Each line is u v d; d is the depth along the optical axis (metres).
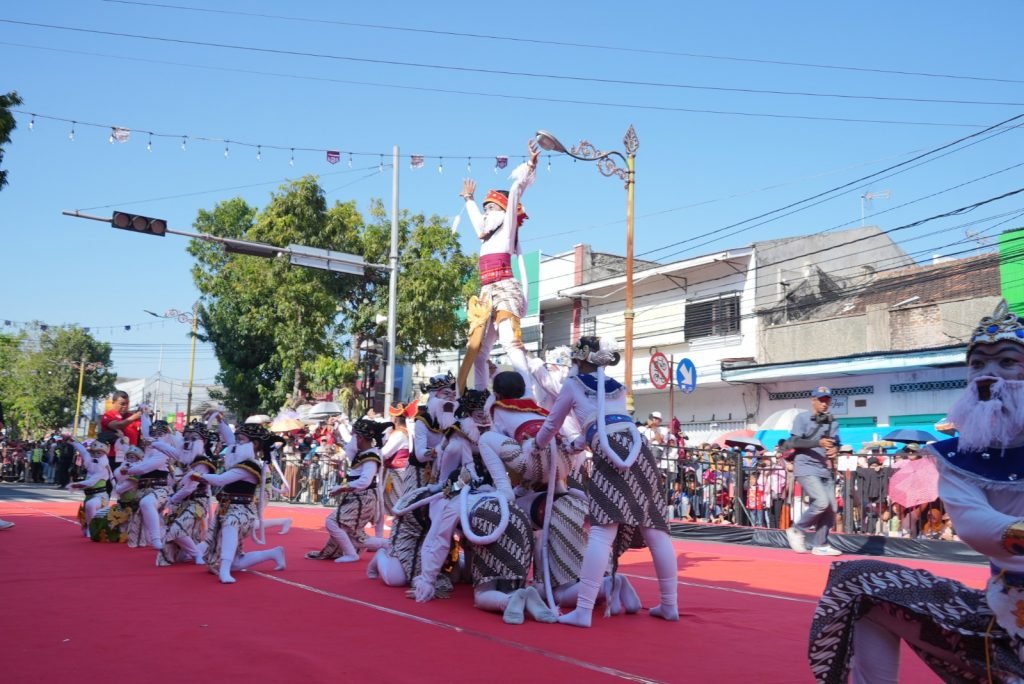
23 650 4.50
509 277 9.84
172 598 6.41
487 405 6.80
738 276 29.08
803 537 11.79
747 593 7.21
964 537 2.89
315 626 5.33
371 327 29.41
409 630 5.25
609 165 16.66
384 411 22.02
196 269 38.62
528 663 4.40
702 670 4.32
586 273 34.41
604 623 5.66
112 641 4.77
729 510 15.28
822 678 3.22
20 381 60.50
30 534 11.80
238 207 39.75
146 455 10.33
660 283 31.53
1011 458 2.91
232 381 35.97
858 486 13.34
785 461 13.99
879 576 3.12
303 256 19.94
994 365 3.04
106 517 10.91
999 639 2.86
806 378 26.22
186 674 4.06
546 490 6.58
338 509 8.88
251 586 7.11
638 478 5.70
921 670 4.48
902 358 22.77
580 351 6.03
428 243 29.17
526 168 10.19
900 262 30.61
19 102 16.25
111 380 63.88
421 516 7.21
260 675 4.05
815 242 29.56
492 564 6.04
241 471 7.75
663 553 5.79
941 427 12.14
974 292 24.30
